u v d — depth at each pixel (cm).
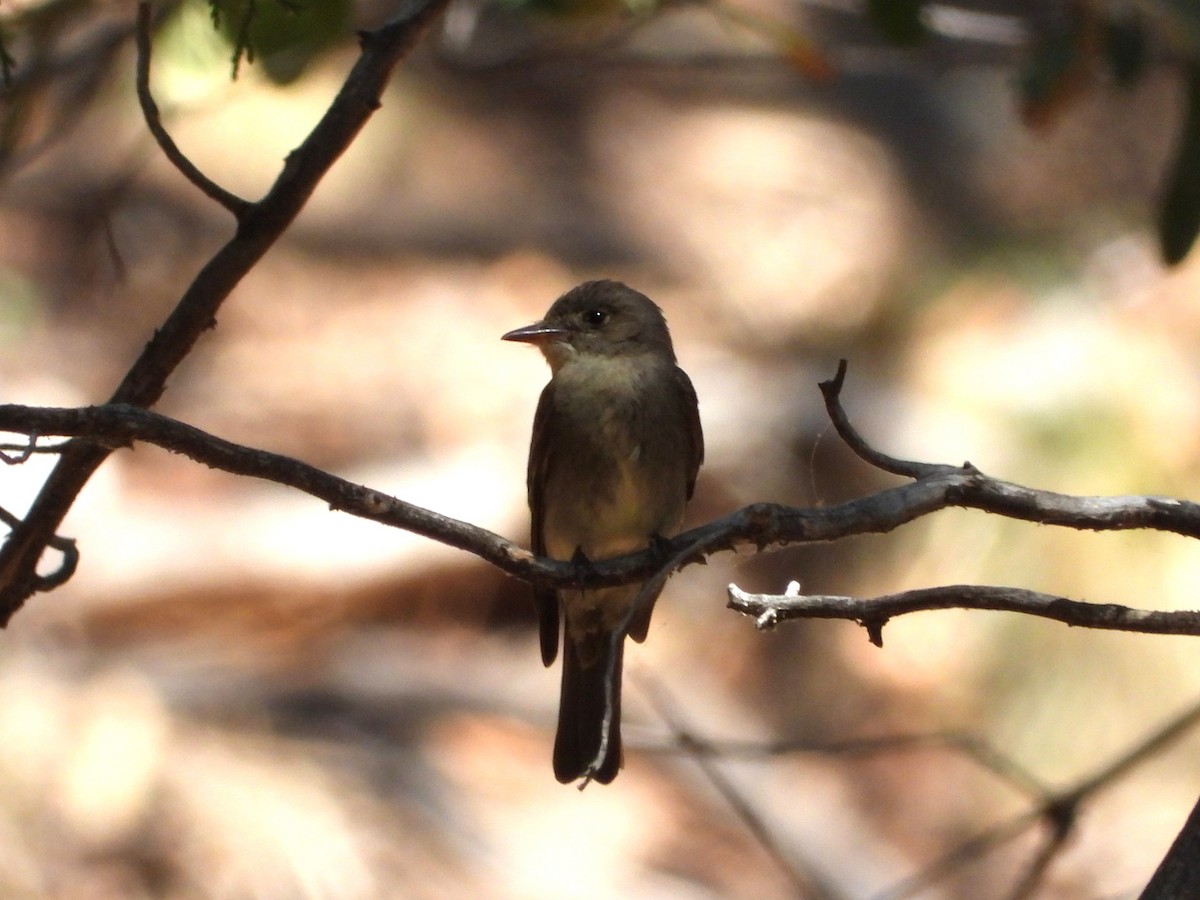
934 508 452
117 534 1246
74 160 1627
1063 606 434
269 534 1270
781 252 1695
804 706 1255
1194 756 1174
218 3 564
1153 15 662
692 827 1141
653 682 769
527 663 1240
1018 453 1209
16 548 508
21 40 755
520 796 1115
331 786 1038
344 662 1198
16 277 1502
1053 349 1260
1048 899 1148
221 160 1634
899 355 1383
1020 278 1359
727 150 1825
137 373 508
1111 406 1206
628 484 788
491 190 1734
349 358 1490
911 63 968
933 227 1736
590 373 788
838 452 1359
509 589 1274
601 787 1138
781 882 1116
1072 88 722
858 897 1127
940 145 1855
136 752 1002
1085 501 450
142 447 1343
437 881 1009
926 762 1214
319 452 1380
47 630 1145
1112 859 1150
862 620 443
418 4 523
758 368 1480
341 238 1642
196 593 1223
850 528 454
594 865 1069
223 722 1080
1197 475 1176
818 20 1764
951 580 1212
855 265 1664
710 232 1731
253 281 1565
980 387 1270
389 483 1320
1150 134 1772
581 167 1794
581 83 1872
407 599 1260
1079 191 1741
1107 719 1176
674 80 1919
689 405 804
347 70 1661
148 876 936
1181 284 1293
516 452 1361
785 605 444
